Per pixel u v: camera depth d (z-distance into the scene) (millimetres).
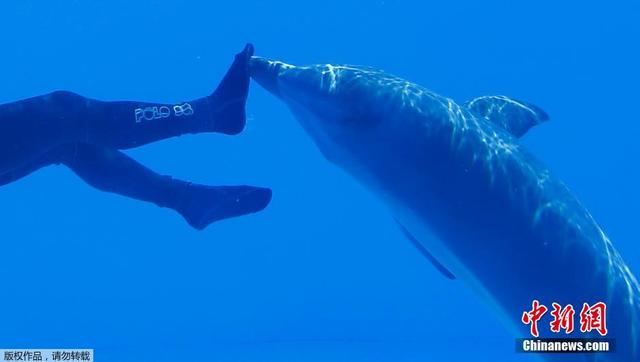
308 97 6219
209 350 19203
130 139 5578
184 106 5777
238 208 6047
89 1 19078
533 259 5945
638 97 23797
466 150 6062
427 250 6879
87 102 5441
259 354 18422
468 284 6621
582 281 5891
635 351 5848
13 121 5094
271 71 6434
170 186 5973
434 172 6047
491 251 6090
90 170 5750
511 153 6227
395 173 6242
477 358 17891
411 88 6336
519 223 5945
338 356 17938
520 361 17453
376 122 6082
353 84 6164
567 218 6023
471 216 6031
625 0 21406
